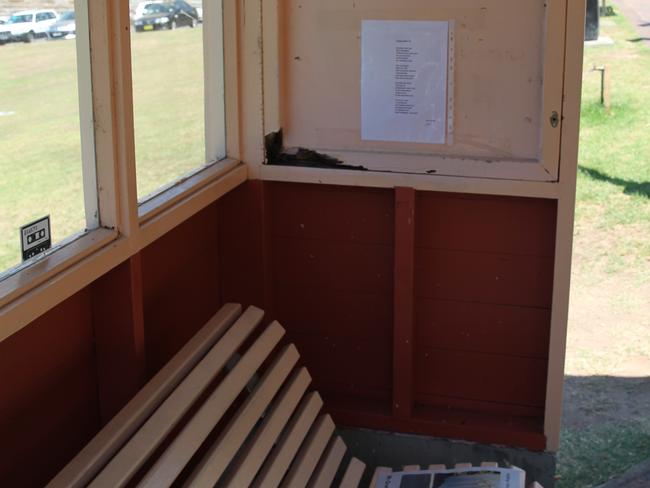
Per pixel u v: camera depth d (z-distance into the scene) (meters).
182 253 3.01
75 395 2.49
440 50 3.01
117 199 2.43
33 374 2.29
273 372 2.69
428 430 3.27
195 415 2.32
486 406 3.30
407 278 3.16
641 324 6.34
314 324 3.39
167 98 2.79
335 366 3.41
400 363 3.24
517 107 2.99
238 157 3.21
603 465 4.22
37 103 2.16
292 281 3.37
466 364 3.27
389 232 3.24
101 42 2.34
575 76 2.89
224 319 2.75
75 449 2.50
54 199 2.26
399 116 3.09
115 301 2.52
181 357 2.53
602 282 7.29
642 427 4.63
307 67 3.13
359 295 3.32
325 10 3.08
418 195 3.15
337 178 3.14
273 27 3.09
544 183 2.98
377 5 3.03
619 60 15.44
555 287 3.06
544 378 3.22
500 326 3.21
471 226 3.14
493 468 2.77
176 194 2.75
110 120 2.38
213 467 2.25
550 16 2.86
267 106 3.15
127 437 2.21
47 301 2.09
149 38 2.63
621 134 11.82
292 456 2.58
